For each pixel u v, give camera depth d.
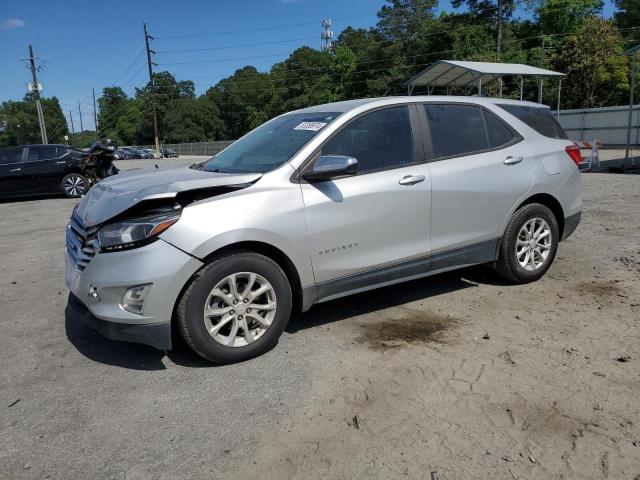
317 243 3.84
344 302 4.80
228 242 3.45
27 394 3.35
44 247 7.96
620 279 5.19
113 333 3.39
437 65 18.61
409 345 3.86
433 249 4.43
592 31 40.78
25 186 14.25
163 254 3.31
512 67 18.12
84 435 2.89
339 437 2.79
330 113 4.29
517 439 2.72
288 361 3.67
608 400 3.05
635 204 9.34
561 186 5.18
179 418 3.02
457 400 3.10
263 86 99.50
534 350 3.70
